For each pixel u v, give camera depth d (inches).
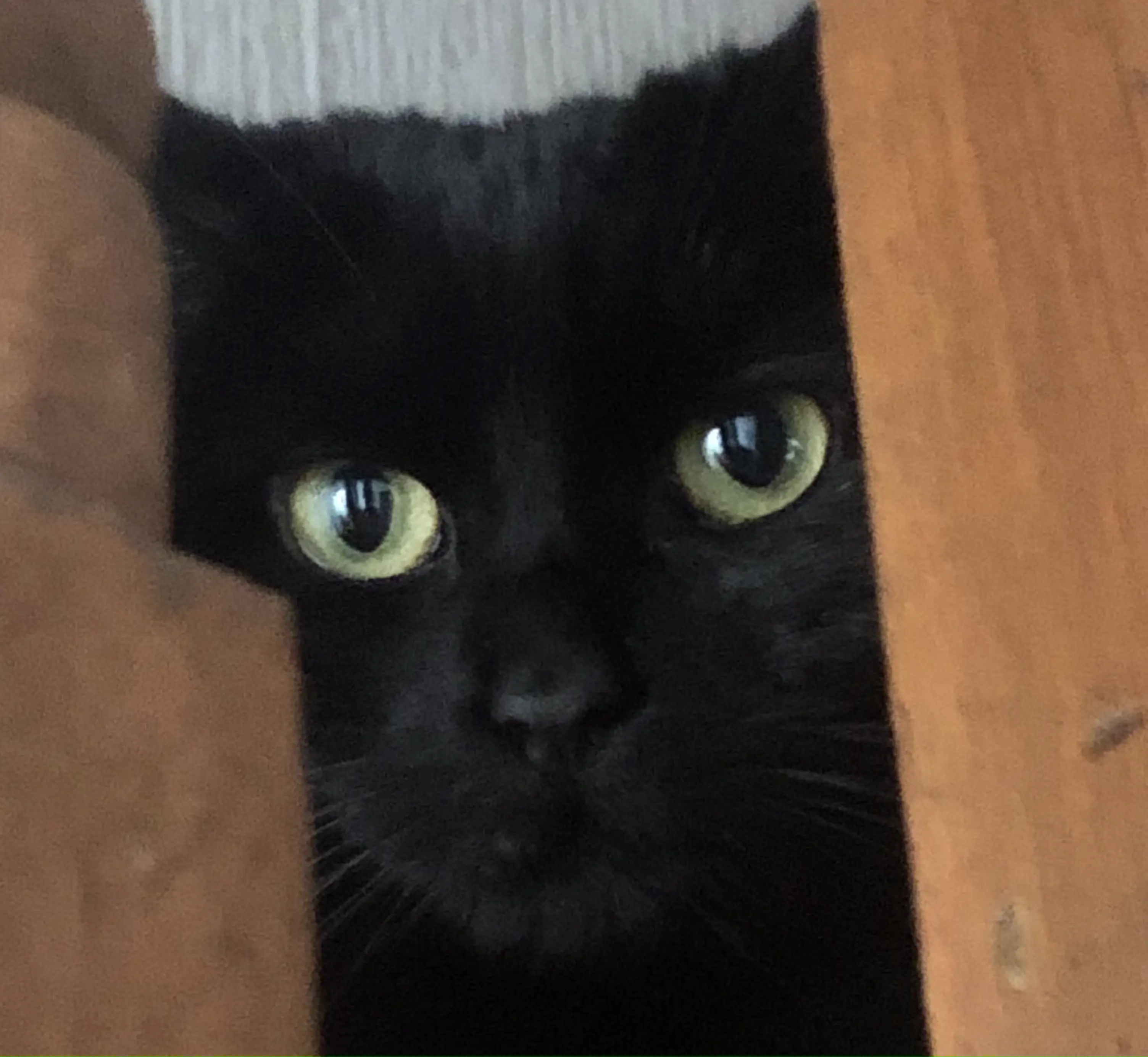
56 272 3.2
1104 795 4.0
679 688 8.9
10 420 3.1
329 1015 9.3
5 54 3.3
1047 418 4.2
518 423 9.2
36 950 2.8
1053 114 4.4
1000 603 4.1
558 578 9.0
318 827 9.2
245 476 9.3
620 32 12.4
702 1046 9.4
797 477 9.5
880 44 4.5
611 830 8.8
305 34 12.0
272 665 3.2
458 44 12.2
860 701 9.3
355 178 9.6
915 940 8.8
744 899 9.3
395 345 9.1
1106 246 4.3
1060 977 3.9
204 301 9.3
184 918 3.0
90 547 3.0
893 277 4.4
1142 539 4.1
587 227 9.4
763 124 9.7
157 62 4.3
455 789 8.9
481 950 9.3
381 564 9.4
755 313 9.3
